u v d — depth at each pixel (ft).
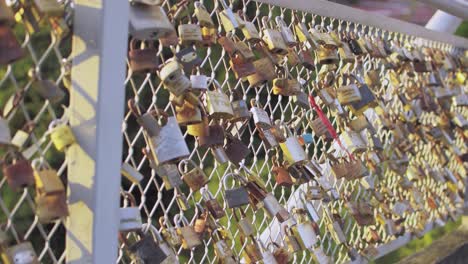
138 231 5.28
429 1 9.33
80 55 4.42
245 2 7.29
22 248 4.27
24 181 4.19
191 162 6.00
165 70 5.20
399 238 10.52
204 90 5.66
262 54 6.65
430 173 11.07
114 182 4.48
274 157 7.05
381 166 9.16
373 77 8.74
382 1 15.60
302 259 8.36
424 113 11.22
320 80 7.82
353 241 9.61
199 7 5.82
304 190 7.98
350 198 8.70
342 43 7.95
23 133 4.34
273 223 7.51
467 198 12.67
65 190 4.64
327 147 9.28
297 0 7.29
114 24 4.39
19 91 4.37
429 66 10.36
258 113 6.64
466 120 11.81
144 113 5.21
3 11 4.00
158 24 4.68
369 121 8.91
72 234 4.48
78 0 4.42
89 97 4.40
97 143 4.37
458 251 11.80
